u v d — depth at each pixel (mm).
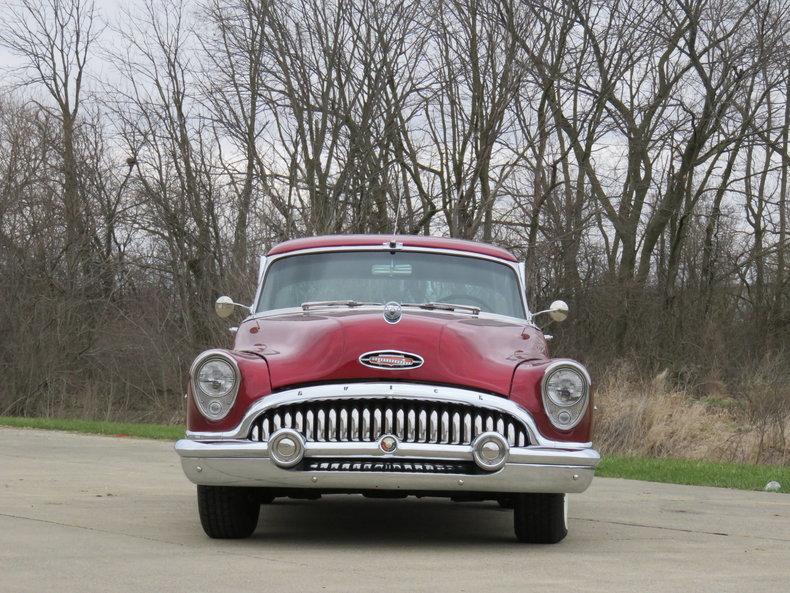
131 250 35625
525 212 30312
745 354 34688
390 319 6238
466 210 29641
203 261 31484
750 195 35875
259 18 28719
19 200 35000
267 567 5293
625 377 19141
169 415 31484
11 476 9805
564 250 30688
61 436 16500
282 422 5883
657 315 34469
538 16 29359
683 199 37156
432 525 7277
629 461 14016
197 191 31625
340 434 5801
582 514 8070
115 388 33281
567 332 30984
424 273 7500
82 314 34469
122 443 14820
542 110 30234
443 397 5777
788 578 5316
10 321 33406
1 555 5492
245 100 29266
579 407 5973
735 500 9414
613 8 30875
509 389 5930
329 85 28453
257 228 28172
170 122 32500
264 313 7336
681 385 22656
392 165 30000
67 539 6102
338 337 6047
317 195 27969
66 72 40906
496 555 5883
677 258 36688
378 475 5758
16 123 37031
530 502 6230
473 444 5766
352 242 7680
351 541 6375
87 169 35844
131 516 7227
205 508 6180
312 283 7457
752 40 32688
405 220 29281
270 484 5848
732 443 16141
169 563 5363
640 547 6320
